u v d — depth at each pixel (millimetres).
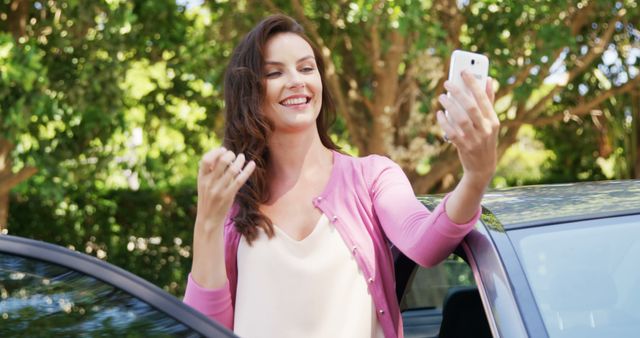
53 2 7977
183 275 10453
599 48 9656
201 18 9141
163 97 9203
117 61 7816
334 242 2494
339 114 9336
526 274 2402
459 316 3268
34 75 6984
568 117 10391
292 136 2594
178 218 10438
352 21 8078
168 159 9320
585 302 2367
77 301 1894
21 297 1923
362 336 2455
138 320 1849
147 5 8547
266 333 2438
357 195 2566
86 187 10023
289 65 2586
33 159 7973
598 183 3057
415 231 2443
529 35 9000
